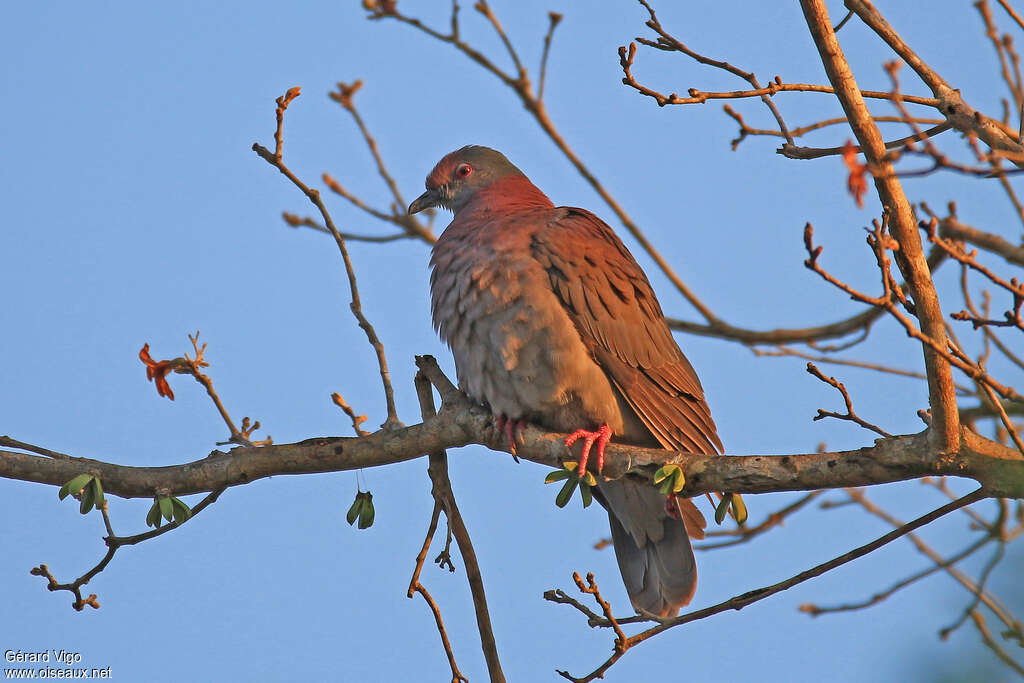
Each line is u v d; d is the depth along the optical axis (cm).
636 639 885
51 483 992
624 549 1116
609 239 1146
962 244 790
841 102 747
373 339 1041
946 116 831
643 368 1080
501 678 968
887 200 739
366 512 985
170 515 934
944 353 715
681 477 894
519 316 1044
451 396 1016
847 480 855
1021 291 681
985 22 959
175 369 989
